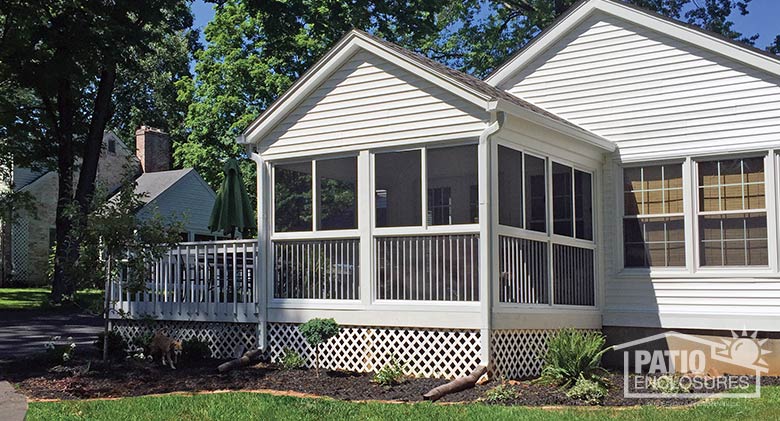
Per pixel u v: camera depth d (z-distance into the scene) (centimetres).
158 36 2731
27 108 2725
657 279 1327
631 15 1363
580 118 1416
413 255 1130
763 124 1253
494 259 1061
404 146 1150
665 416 831
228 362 1194
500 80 1495
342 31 2919
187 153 3741
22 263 3544
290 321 1230
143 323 1408
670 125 1333
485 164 1062
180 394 995
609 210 1378
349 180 1205
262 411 862
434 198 1121
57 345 1311
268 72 3478
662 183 1344
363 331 1165
